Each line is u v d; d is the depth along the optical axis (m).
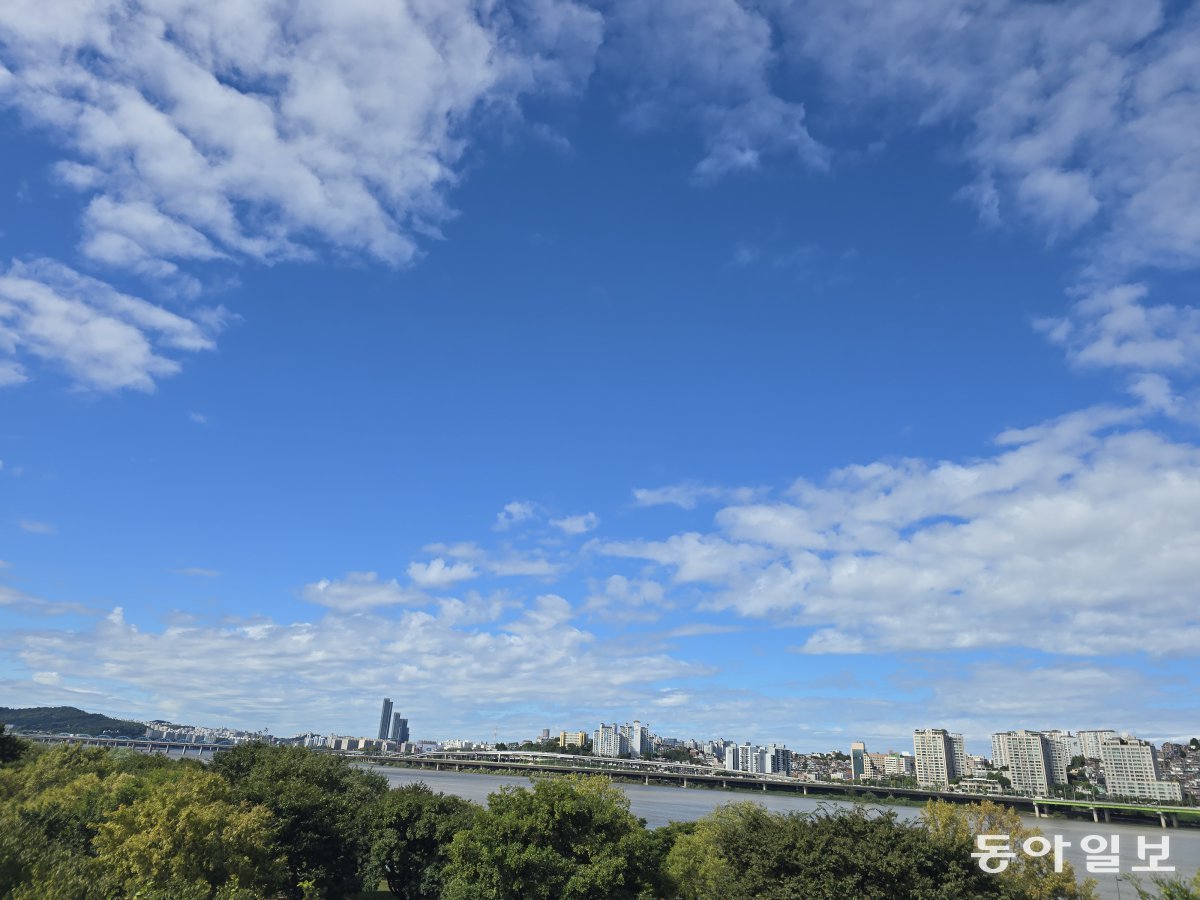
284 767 72.19
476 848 51.62
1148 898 37.47
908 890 36.72
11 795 68.25
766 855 41.19
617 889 49.81
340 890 61.72
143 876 38.78
